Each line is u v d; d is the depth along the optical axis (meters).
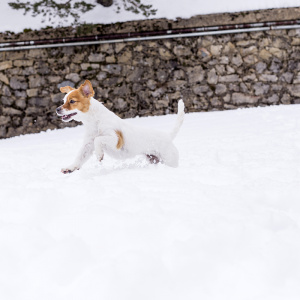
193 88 10.36
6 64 10.38
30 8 10.34
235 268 1.88
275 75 10.23
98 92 10.46
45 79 10.39
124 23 10.27
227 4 10.19
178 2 10.41
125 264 1.90
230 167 3.62
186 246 2.01
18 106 10.45
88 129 3.80
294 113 8.22
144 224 2.25
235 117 8.56
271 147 5.06
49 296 1.79
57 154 5.70
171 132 4.04
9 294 1.82
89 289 1.78
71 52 10.38
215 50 10.27
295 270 1.89
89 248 2.09
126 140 3.78
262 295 1.72
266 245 2.05
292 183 3.00
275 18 10.04
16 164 4.56
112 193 2.78
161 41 10.34
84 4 10.37
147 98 10.44
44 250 2.11
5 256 2.06
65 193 2.82
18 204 2.67
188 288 1.79
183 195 2.74
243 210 2.46
